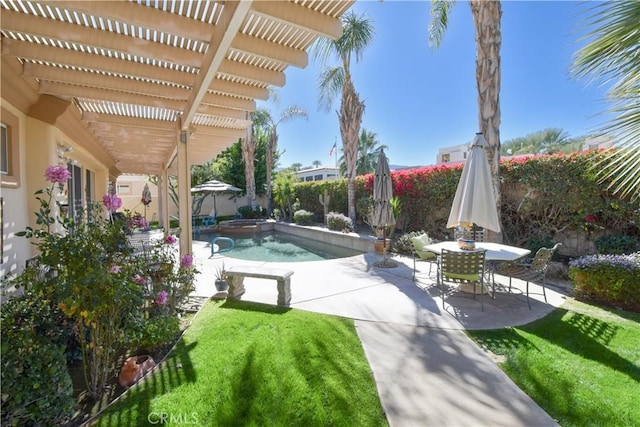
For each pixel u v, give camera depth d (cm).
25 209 361
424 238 669
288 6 227
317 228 1298
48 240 230
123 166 1175
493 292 479
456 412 233
